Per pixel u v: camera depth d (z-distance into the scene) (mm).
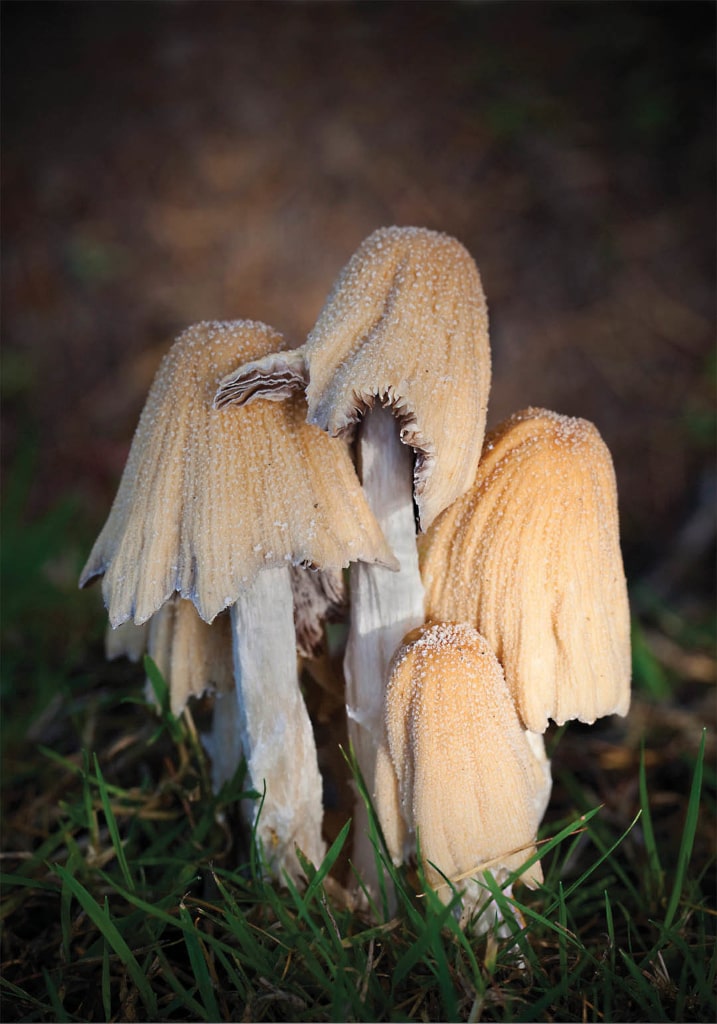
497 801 179
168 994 184
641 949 194
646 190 440
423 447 173
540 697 184
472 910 181
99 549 186
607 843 212
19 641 270
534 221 440
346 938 182
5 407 417
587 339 414
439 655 178
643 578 341
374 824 184
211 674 199
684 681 271
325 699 206
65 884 186
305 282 434
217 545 177
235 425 179
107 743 236
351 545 180
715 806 223
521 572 184
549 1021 176
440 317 177
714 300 415
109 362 429
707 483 368
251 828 190
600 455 187
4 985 186
